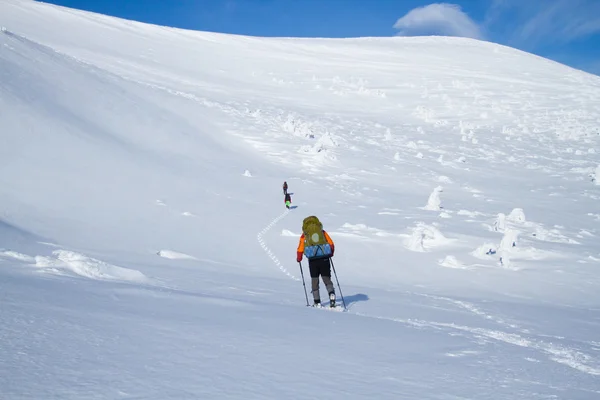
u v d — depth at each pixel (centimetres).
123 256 1132
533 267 1722
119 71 5394
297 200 2638
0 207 1467
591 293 1447
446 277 1522
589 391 321
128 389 212
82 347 269
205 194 2328
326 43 10512
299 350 338
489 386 304
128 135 2875
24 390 193
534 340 587
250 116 4566
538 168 4441
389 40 11850
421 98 7012
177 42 8281
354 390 259
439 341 455
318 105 6050
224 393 225
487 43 12188
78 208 1662
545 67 9844
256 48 9038
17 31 6253
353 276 1403
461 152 4791
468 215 2720
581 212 3114
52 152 2080
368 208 2650
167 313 420
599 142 5512
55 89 2853
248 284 921
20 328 286
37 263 654
